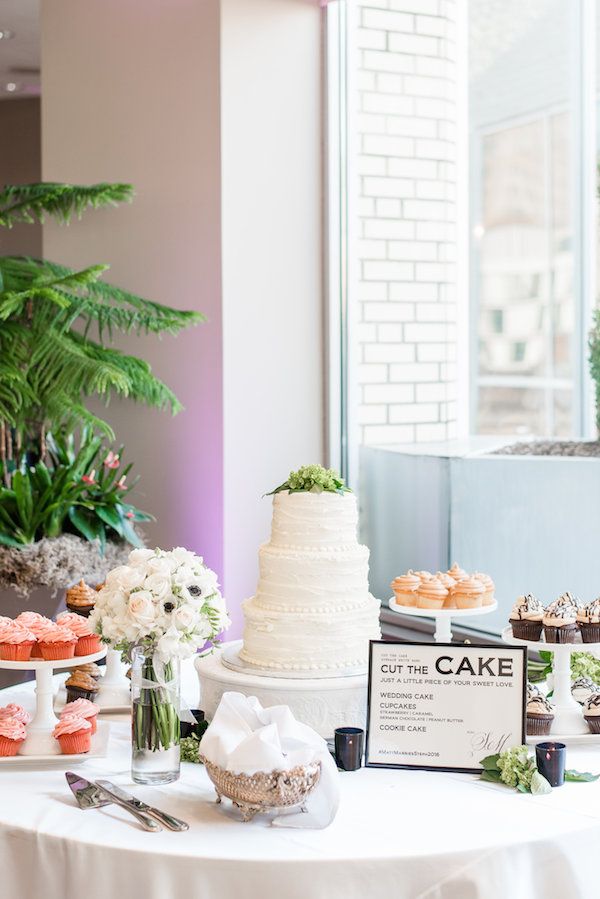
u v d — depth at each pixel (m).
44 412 4.01
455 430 4.12
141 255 4.24
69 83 4.41
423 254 4.15
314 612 2.28
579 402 3.81
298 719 2.23
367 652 2.32
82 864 1.76
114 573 2.07
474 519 3.80
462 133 4.06
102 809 1.92
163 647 2.00
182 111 4.08
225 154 3.98
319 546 2.29
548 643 2.33
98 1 4.30
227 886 1.71
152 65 4.16
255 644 2.33
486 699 2.16
